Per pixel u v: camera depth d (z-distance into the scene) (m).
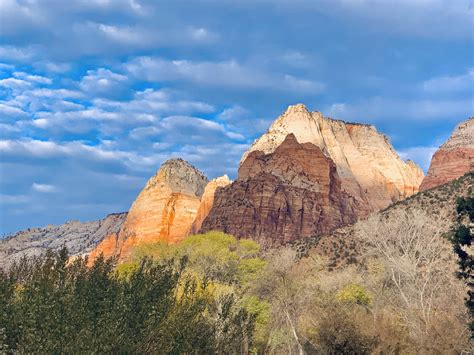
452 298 48.38
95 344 17.23
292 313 54.47
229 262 62.19
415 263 52.16
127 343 18.30
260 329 47.44
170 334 19.98
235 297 44.34
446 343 41.03
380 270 61.75
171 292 22.23
